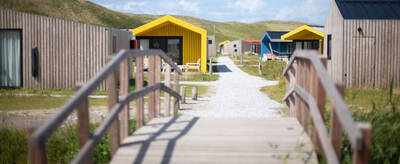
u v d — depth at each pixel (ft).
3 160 18.94
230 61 124.88
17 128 21.98
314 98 13.37
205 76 63.82
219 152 13.41
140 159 12.96
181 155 13.23
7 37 43.32
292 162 12.55
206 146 13.97
